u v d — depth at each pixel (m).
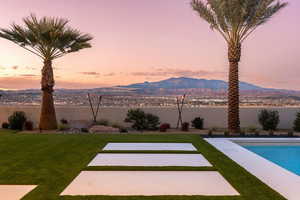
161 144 9.07
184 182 5.03
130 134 11.75
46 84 13.41
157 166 6.18
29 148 8.32
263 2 11.52
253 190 4.59
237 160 6.82
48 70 13.45
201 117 14.89
